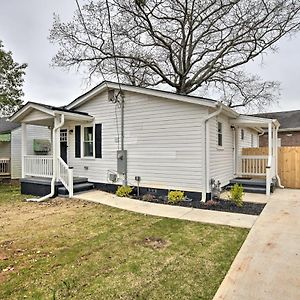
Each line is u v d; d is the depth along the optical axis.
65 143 11.31
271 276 3.16
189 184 8.09
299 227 5.15
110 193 9.38
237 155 11.12
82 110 10.66
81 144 10.70
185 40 16.14
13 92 16.80
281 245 4.18
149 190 8.88
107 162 9.93
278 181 10.55
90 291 2.88
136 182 9.16
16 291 2.92
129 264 3.59
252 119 9.78
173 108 8.38
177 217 6.12
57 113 9.02
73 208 7.33
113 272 3.35
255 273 3.24
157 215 6.34
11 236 4.93
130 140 9.33
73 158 10.99
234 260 3.65
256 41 15.02
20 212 7.02
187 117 8.12
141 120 9.06
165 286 2.99
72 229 5.33
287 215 6.09
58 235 4.95
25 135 10.65
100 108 10.12
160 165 8.66
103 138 10.05
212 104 7.46
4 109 16.80
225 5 13.95
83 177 10.59
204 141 7.81
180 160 8.26
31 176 10.52
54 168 9.15
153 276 3.23
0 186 13.38
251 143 14.76
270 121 9.38
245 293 2.78
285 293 2.77
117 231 5.13
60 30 13.84
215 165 8.58
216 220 5.80
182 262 3.63
